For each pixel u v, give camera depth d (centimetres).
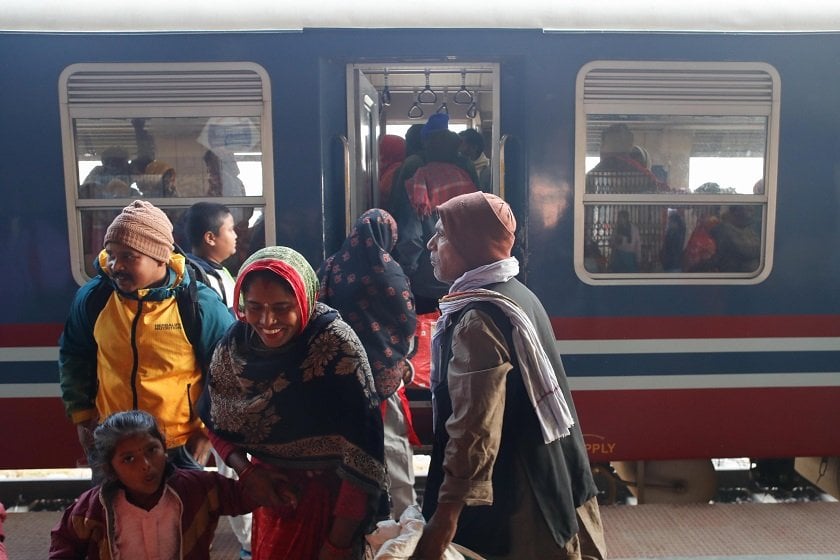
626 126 364
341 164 369
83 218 359
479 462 180
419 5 355
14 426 362
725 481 460
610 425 372
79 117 353
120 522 202
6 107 351
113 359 233
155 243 228
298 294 177
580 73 360
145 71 353
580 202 365
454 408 186
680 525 366
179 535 205
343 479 182
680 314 370
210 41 353
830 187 369
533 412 192
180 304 236
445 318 203
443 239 210
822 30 360
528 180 363
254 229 363
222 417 192
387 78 478
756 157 368
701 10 358
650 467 400
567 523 194
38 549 343
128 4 350
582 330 369
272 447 188
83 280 359
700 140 366
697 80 362
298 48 354
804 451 377
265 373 183
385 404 304
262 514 201
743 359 372
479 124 539
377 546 192
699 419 373
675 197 367
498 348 185
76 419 246
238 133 358
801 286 371
